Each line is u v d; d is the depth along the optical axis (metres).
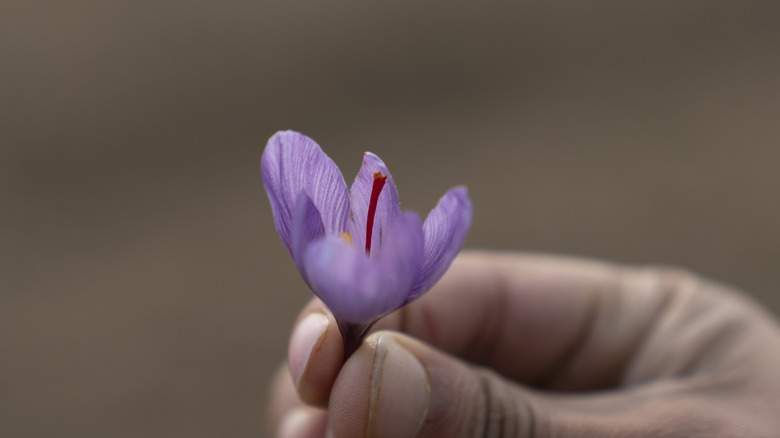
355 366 0.30
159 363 0.58
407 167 0.73
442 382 0.30
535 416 0.31
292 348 0.31
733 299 0.37
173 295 0.62
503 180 0.72
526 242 0.66
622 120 0.80
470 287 0.38
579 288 0.38
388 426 0.30
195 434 0.53
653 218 0.69
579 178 0.73
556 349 0.38
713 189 0.71
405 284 0.27
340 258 0.26
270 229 0.68
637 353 0.38
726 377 0.35
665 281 0.38
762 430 0.33
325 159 0.28
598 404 0.33
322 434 0.36
